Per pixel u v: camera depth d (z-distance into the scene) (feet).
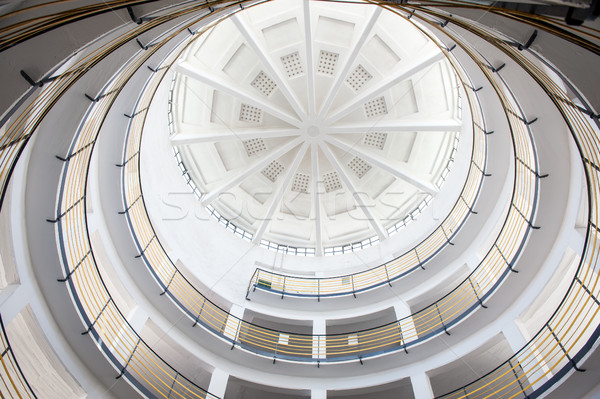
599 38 9.12
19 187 18.44
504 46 16.24
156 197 34.65
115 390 23.62
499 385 27.96
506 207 28.68
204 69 38.65
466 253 32.53
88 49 14.48
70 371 21.84
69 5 10.30
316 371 30.50
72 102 17.44
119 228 28.22
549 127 20.36
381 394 32.99
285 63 40.63
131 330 26.09
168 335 29.76
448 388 30.73
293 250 44.62
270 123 44.11
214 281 36.40
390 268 37.81
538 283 24.48
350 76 41.19
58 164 18.79
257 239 42.60
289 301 36.42
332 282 39.45
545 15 9.64
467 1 11.47
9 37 9.74
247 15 37.27
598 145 17.21
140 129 30.35
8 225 18.52
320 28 38.55
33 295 20.25
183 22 17.81
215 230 40.70
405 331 31.94
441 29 19.60
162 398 26.78
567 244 22.24
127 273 29.37
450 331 27.50
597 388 18.94
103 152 25.91
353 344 32.63
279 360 30.35
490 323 26.96
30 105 13.64
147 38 17.93
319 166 46.65
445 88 38.04
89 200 25.79
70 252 21.66
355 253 42.04
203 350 30.83
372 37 38.37
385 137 44.04
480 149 31.14
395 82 37.11
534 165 23.71
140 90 24.64
